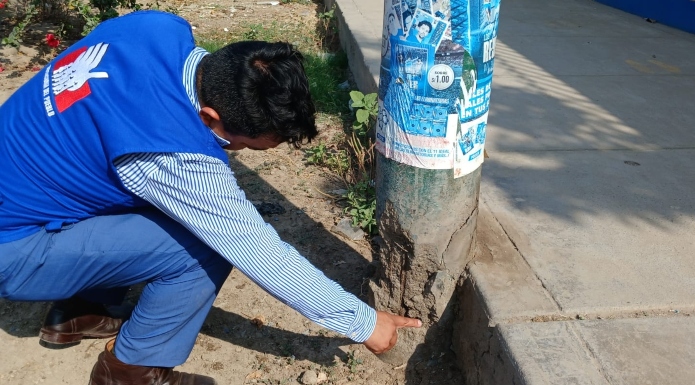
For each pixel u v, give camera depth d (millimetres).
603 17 6891
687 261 2471
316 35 6684
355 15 5965
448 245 2303
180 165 1688
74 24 6734
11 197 1841
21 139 1844
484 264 2389
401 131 2121
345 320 1922
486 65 2049
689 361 1933
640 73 4914
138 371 2115
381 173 2268
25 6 6941
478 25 1957
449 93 2018
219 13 7516
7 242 1862
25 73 5465
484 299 2195
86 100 1757
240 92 1644
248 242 1772
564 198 2951
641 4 6902
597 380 1854
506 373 1995
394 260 2389
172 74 1739
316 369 2461
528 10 7113
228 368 2459
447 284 2357
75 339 2494
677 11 6395
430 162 2127
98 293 2354
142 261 1939
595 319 2121
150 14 1923
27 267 1873
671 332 2061
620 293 2250
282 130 1715
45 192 1841
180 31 1878
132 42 1815
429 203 2207
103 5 6062
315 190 3727
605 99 4328
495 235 2604
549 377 1861
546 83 4617
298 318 2721
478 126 2141
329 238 3250
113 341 2172
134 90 1723
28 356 2488
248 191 3686
